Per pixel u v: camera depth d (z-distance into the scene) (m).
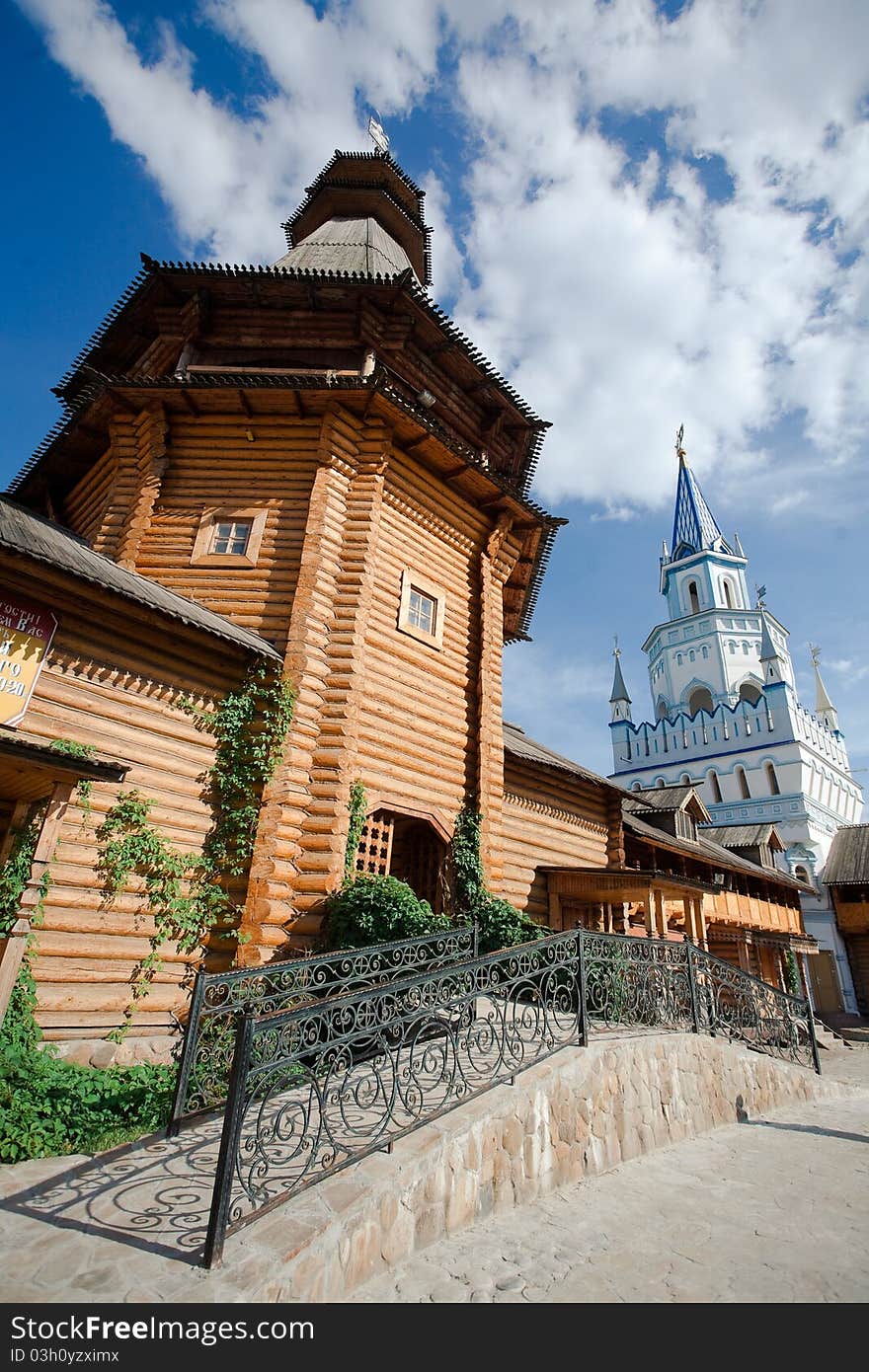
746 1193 6.05
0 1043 6.25
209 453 12.14
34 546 7.44
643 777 43.59
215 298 13.51
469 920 10.23
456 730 12.63
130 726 8.53
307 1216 3.90
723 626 46.38
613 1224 5.16
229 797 9.28
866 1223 5.41
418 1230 4.48
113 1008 7.64
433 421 12.59
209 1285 3.28
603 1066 6.97
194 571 11.23
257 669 9.92
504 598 17.81
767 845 31.05
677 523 54.16
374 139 19.95
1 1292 3.20
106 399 12.16
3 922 6.84
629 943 8.72
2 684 7.41
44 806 7.42
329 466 11.66
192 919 8.45
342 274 13.12
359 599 11.09
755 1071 9.95
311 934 9.08
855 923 32.44
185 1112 5.69
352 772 10.17
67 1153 5.23
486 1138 5.31
